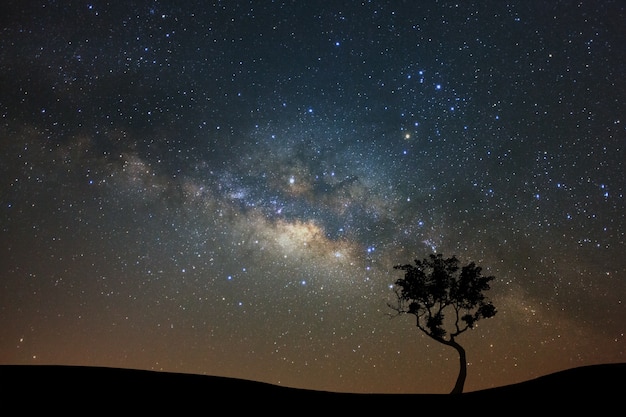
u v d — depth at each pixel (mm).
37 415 14008
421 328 24641
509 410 16547
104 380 17609
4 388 15844
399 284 25188
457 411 16969
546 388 18484
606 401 16453
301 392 19469
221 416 15422
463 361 23672
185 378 19188
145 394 16609
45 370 18156
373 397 19312
